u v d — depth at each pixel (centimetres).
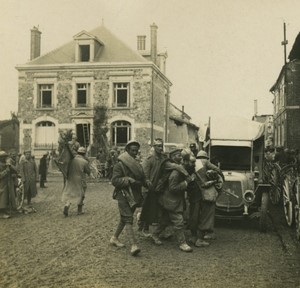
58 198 1576
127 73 3353
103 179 2536
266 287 561
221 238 888
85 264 666
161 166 793
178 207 780
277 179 1339
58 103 3419
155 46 3712
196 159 860
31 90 3450
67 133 1183
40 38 3659
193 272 628
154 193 810
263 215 938
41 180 1989
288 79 2638
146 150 3316
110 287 555
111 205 1380
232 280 590
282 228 988
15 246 784
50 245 795
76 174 1164
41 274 612
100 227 981
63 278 593
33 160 1323
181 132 4403
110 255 724
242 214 980
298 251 762
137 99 3344
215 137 1121
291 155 1344
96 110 3325
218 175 877
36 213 1209
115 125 3397
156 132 3550
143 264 670
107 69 3375
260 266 664
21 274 612
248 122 1151
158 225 826
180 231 775
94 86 3384
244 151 1116
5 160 1152
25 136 3441
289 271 636
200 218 823
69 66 3397
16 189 1198
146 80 3334
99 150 2911
